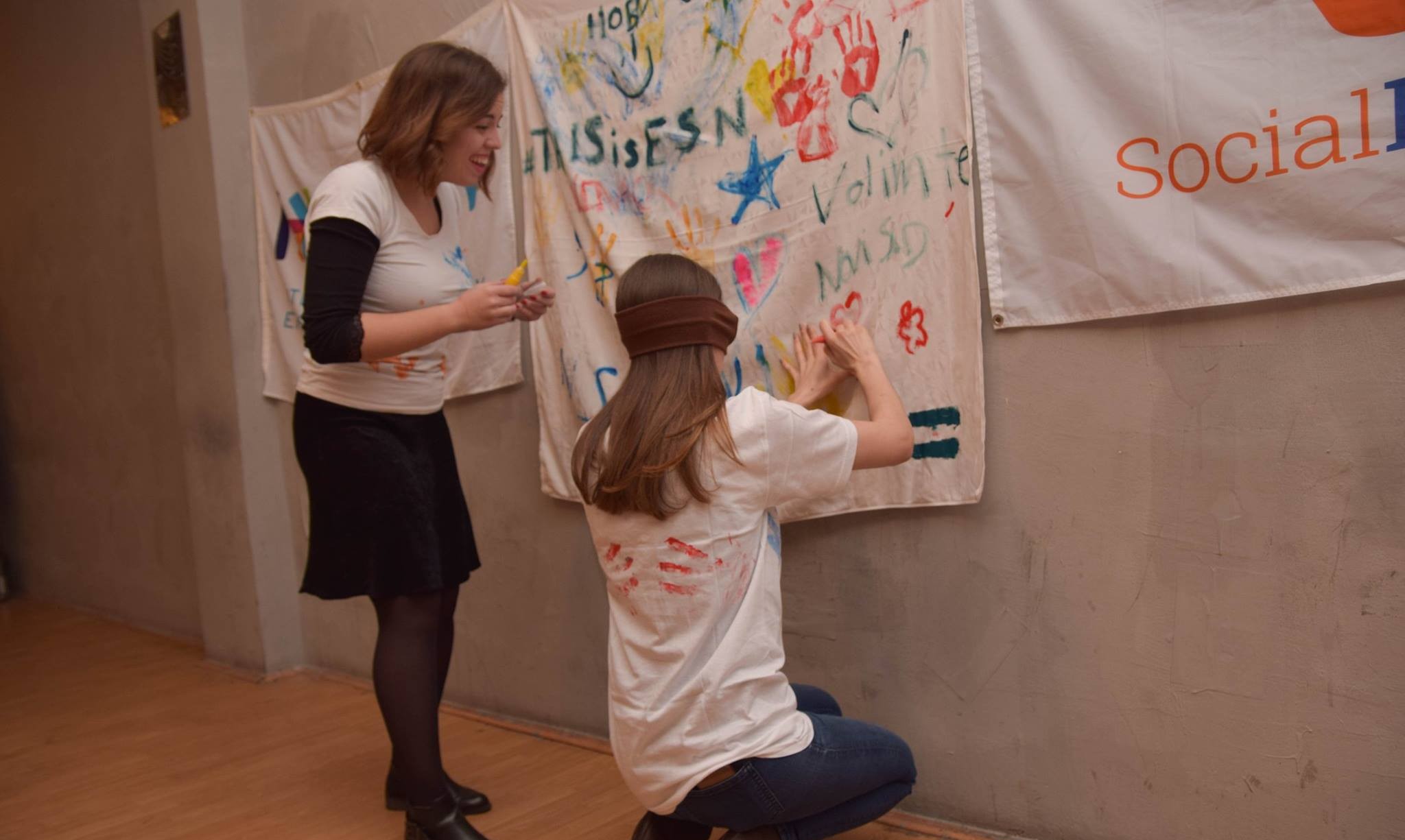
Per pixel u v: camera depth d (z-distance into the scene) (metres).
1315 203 1.47
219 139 3.31
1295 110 1.47
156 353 4.04
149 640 4.09
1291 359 1.54
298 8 3.13
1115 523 1.73
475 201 2.68
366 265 1.90
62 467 4.76
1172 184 1.59
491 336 2.71
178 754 2.71
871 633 2.06
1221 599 1.63
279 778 2.49
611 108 2.34
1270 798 1.61
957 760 1.96
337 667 3.38
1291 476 1.55
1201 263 1.57
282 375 3.35
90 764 2.66
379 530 2.01
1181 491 1.66
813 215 2.04
